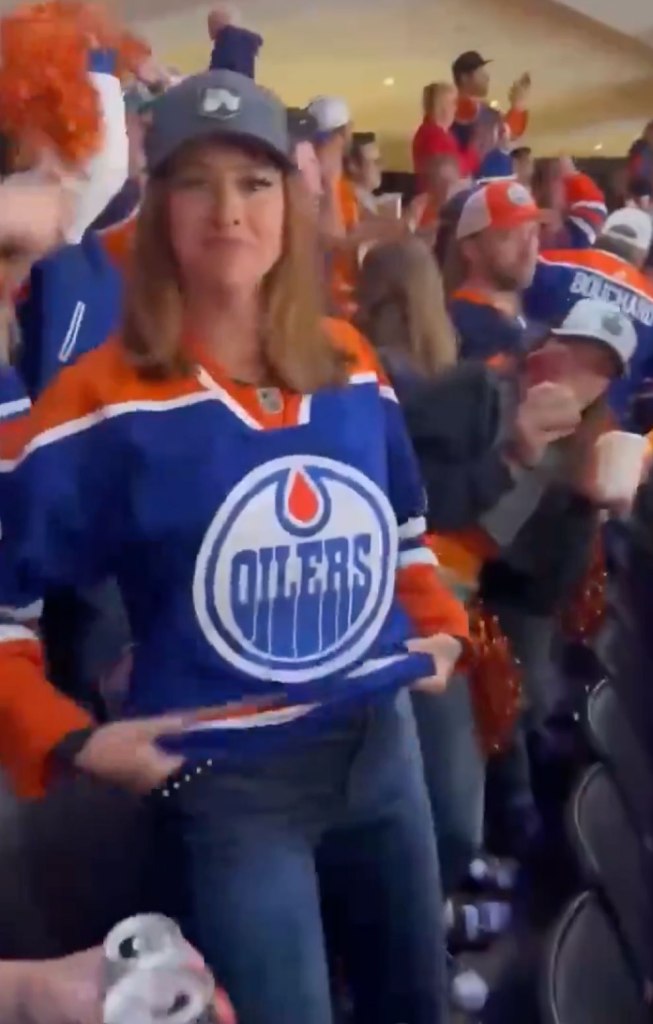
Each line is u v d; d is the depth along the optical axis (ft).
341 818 2.90
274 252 2.71
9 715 2.75
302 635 2.77
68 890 2.90
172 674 2.73
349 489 2.76
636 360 3.64
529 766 3.66
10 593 2.69
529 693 3.59
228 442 2.65
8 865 2.86
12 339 2.80
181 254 2.67
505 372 3.46
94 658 2.76
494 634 3.52
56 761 2.73
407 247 3.30
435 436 3.33
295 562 2.72
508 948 3.54
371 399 2.86
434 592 3.06
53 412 2.65
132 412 2.61
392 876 3.00
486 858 3.60
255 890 2.78
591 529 3.59
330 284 3.19
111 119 2.87
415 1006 3.10
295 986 2.80
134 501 2.62
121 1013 2.61
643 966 3.43
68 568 2.68
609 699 3.68
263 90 2.71
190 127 2.63
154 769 2.73
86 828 2.87
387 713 2.94
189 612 2.68
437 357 3.33
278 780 2.81
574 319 3.55
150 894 2.89
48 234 2.81
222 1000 2.73
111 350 2.68
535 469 3.49
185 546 2.64
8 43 2.82
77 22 2.91
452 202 3.62
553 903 3.57
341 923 3.10
